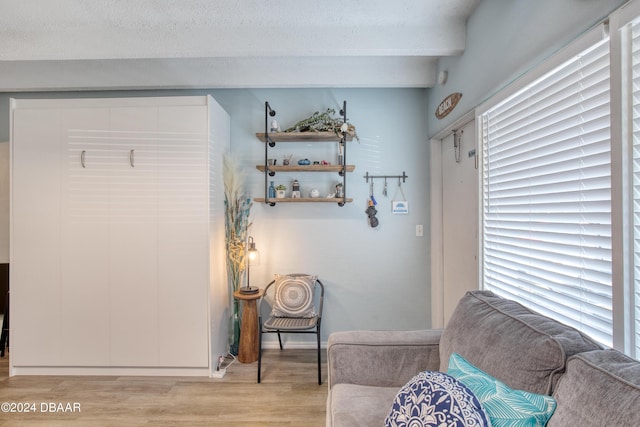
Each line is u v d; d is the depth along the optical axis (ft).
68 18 6.90
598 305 3.87
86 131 8.00
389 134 9.82
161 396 7.13
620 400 2.49
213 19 7.02
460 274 8.28
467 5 6.58
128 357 8.01
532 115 5.05
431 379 3.35
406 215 9.85
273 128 9.23
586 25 3.84
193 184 8.01
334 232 9.82
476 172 7.17
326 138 9.30
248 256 9.23
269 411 6.60
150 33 7.29
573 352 3.29
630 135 3.39
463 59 7.27
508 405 3.07
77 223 7.98
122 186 8.00
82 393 7.27
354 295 9.86
